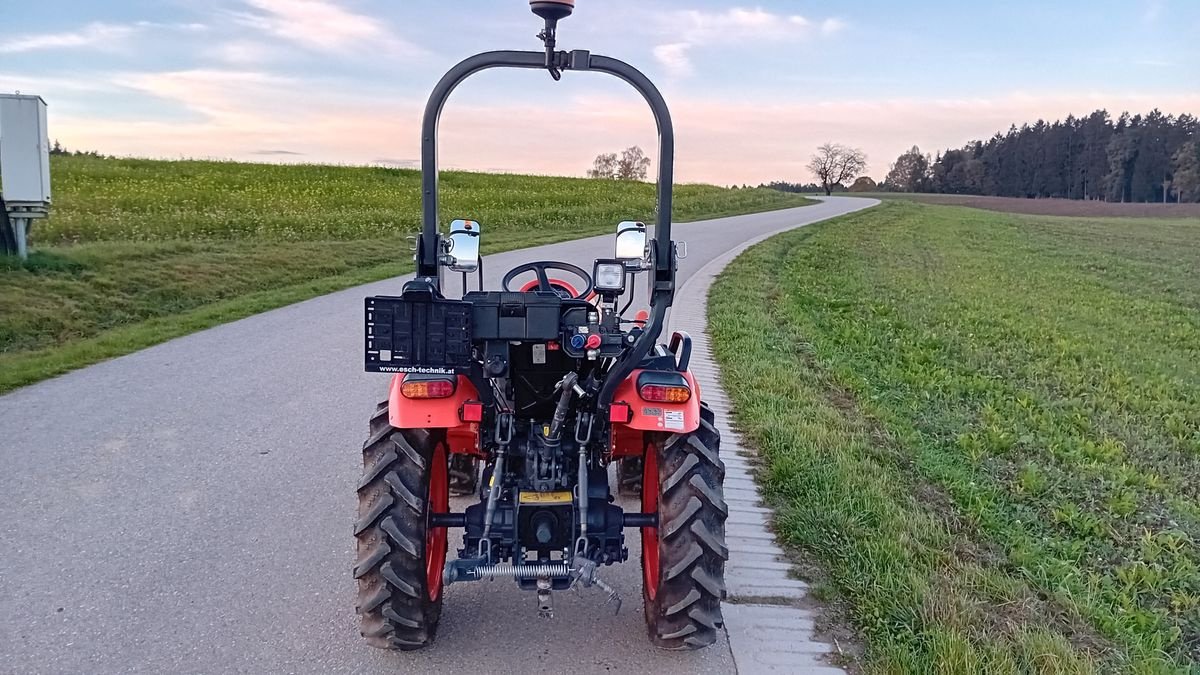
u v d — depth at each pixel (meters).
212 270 14.41
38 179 12.48
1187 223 54.50
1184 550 5.29
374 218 26.27
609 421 3.52
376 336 3.19
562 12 3.23
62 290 11.63
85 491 5.32
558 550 3.49
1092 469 6.77
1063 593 4.42
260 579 4.25
